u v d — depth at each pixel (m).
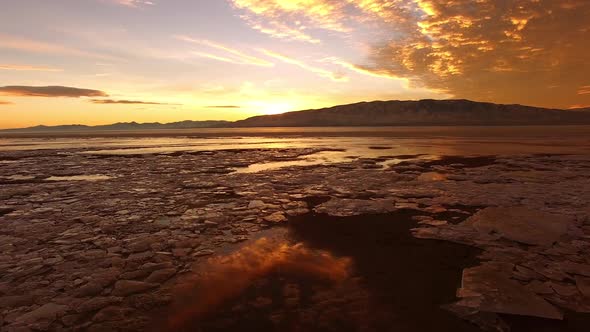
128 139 48.62
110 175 12.91
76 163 17.19
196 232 5.95
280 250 5.09
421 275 4.20
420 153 20.77
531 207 7.27
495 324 3.11
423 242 5.37
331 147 27.00
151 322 3.26
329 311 3.40
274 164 16.36
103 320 3.29
